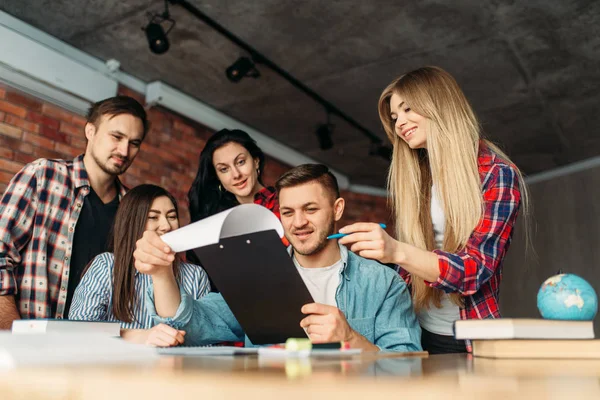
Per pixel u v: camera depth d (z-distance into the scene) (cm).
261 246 95
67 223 206
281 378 42
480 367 61
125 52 364
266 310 104
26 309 192
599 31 331
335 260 150
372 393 35
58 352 66
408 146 157
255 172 250
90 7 315
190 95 422
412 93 147
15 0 309
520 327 82
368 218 605
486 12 317
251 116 457
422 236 150
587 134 468
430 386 38
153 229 184
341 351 79
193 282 188
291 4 312
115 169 213
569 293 93
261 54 364
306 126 475
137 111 218
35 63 322
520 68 375
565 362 72
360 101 427
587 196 516
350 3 310
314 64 375
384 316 138
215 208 252
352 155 538
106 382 43
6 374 50
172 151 418
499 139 479
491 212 130
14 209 193
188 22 331
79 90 345
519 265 553
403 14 320
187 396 39
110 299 176
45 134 338
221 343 153
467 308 137
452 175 139
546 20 322
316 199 147
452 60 368
